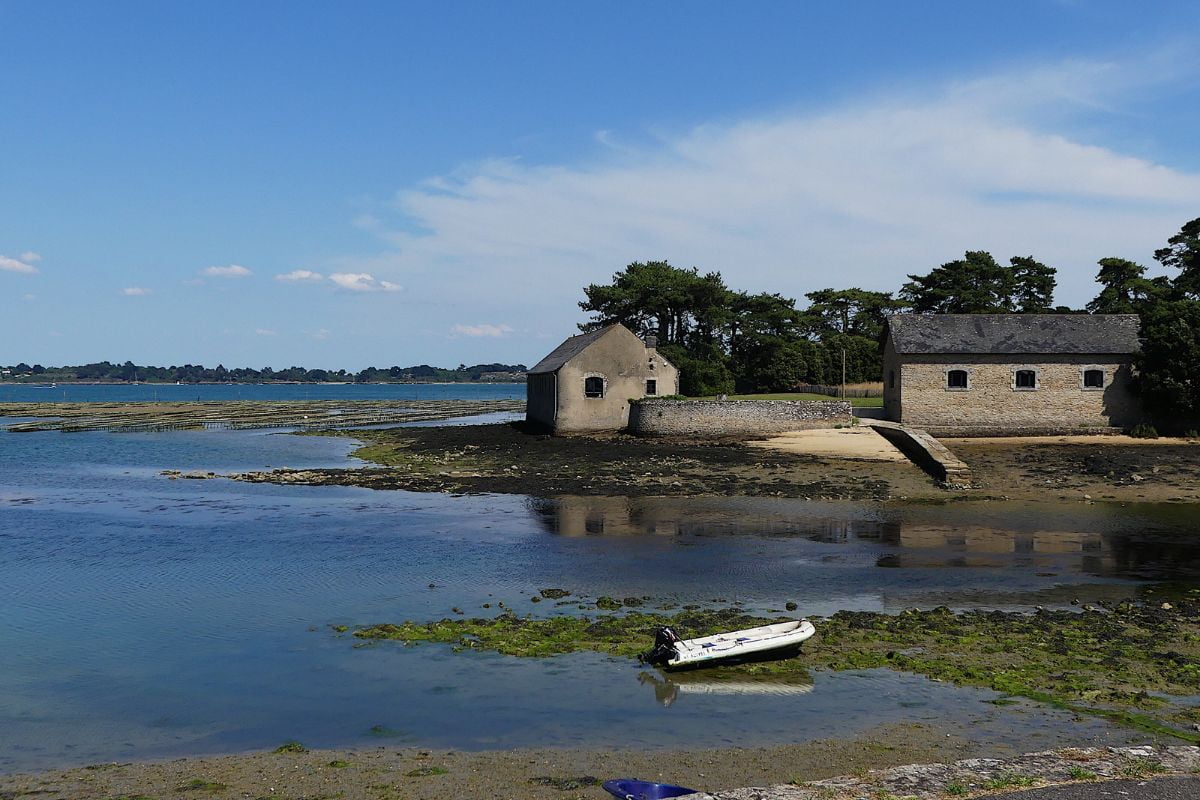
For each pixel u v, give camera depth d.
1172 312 47.28
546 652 15.98
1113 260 78.56
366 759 11.73
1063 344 46.44
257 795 10.64
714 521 28.89
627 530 27.58
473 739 12.39
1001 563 22.84
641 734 12.49
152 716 13.38
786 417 48.41
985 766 10.84
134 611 19.05
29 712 13.56
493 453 47.91
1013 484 34.59
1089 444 42.78
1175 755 11.12
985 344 46.66
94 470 46.59
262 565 23.28
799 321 87.62
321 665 15.50
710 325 87.00
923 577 21.45
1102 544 25.03
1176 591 19.97
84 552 25.06
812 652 15.88
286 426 85.56
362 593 20.39
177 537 27.22
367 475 41.59
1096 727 12.46
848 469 38.22
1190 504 30.95
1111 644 16.03
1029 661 15.25
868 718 12.94
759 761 11.52
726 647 15.14
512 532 27.48
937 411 46.34
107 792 10.77
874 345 80.38
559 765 11.47
